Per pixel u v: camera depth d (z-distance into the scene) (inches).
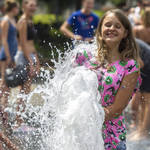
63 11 1389.0
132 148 368.8
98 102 252.8
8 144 263.9
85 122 237.5
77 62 274.1
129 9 568.1
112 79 257.3
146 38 482.3
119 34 265.7
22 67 457.4
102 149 241.6
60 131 255.3
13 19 551.5
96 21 557.6
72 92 245.8
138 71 265.0
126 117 486.9
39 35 1031.6
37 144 337.1
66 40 1036.5
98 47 274.4
